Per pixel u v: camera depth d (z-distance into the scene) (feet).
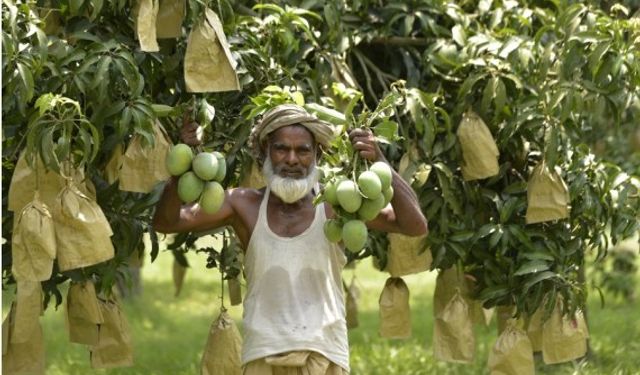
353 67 34.27
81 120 24.35
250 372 24.44
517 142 31.45
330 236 23.76
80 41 27.61
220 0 28.37
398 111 30.78
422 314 61.46
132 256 30.55
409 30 32.17
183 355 49.65
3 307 54.65
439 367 43.16
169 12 26.66
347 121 24.94
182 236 30.19
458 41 31.45
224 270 30.04
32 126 24.09
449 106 32.07
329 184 23.57
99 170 28.27
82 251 24.71
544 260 29.96
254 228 24.70
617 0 36.55
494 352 30.66
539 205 30.19
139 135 26.37
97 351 29.17
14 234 24.41
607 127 42.75
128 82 25.99
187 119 24.94
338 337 24.56
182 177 23.91
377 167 23.66
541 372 40.96
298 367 24.17
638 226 31.09
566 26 30.04
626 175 31.04
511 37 31.14
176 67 29.04
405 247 30.63
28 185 25.08
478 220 31.63
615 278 55.16
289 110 24.06
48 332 57.11
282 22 29.99
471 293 32.48
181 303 69.00
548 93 30.53
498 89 30.14
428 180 31.24
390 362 44.32
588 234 31.63
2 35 24.39
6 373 26.73
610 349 45.14
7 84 24.82
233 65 26.53
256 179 28.45
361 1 32.53
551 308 30.07
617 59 29.27
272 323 24.12
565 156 30.83
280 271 24.21
